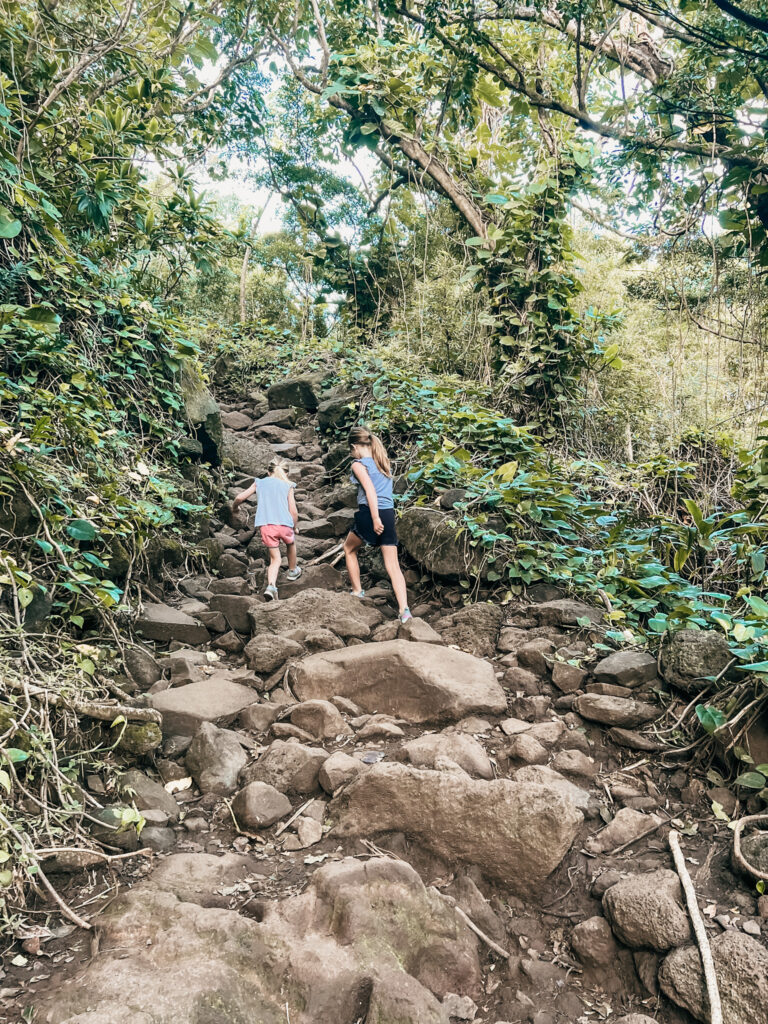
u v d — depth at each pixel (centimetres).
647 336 890
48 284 499
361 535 483
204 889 256
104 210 542
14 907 241
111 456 482
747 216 609
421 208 1033
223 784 316
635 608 425
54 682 301
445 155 873
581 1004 231
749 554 430
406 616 453
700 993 213
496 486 516
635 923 237
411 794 284
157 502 511
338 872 253
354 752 328
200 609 471
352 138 861
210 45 711
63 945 234
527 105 886
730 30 644
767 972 207
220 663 423
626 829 279
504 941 252
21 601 310
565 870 268
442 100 875
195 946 223
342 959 223
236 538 614
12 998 210
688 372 753
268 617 448
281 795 303
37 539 360
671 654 345
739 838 257
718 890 248
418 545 504
